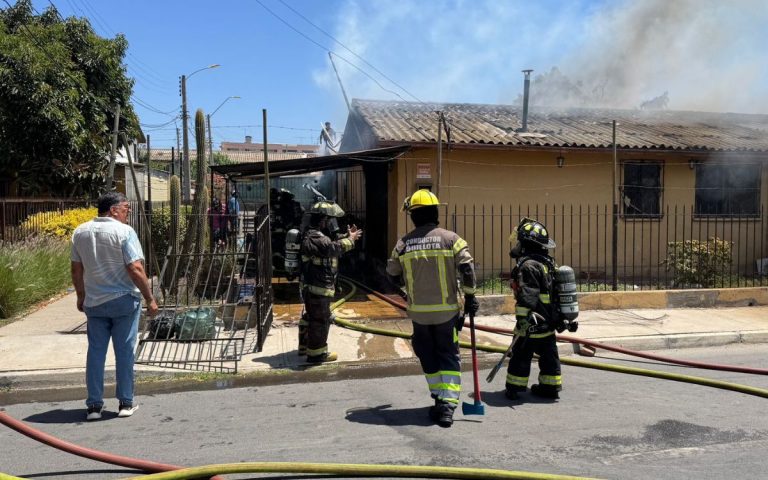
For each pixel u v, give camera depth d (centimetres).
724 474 392
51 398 570
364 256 1441
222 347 696
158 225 1197
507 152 1195
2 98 1612
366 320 866
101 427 482
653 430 471
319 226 663
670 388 591
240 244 1238
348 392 576
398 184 1136
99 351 502
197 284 959
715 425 484
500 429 473
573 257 1241
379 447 435
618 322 866
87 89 1836
